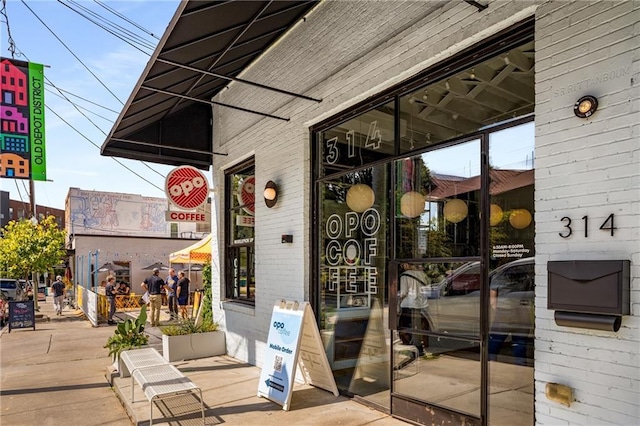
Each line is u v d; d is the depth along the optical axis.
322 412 4.64
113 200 31.25
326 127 5.64
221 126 8.20
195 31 4.34
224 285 8.19
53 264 19.30
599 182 2.84
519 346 3.49
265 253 6.58
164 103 6.86
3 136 7.11
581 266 2.83
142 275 25.22
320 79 5.47
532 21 3.37
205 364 7.01
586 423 2.84
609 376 2.74
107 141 7.68
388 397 4.61
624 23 2.77
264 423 4.38
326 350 5.54
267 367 5.27
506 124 3.62
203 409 4.42
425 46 4.11
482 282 3.75
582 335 2.88
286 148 6.15
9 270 18.58
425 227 4.30
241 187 7.81
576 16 3.00
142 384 4.47
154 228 32.72
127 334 6.57
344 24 5.10
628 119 2.73
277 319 5.36
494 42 3.66
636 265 2.65
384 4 4.56
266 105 6.63
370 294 4.90
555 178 3.06
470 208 3.90
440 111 4.19
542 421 3.08
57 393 6.11
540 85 3.18
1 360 8.71
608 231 2.78
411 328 4.38
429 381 4.18
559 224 3.02
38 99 7.39
